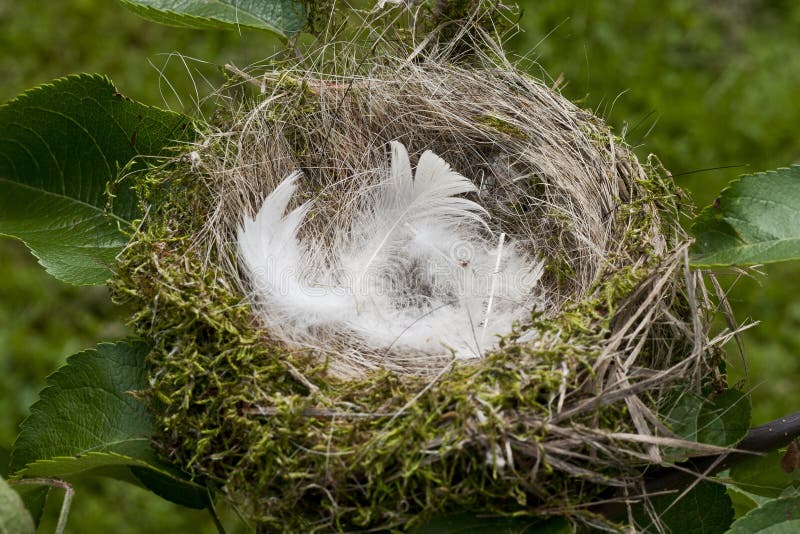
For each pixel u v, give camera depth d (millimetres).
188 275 566
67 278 566
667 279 561
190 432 544
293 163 612
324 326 596
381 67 607
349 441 539
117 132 576
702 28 1109
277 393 546
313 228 618
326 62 606
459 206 626
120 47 1085
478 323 612
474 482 529
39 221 571
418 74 609
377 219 627
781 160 1020
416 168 626
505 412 536
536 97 616
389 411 546
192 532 852
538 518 532
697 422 545
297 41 591
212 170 586
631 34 1079
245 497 538
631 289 562
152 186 574
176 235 577
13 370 917
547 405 540
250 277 584
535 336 565
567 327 558
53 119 570
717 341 557
